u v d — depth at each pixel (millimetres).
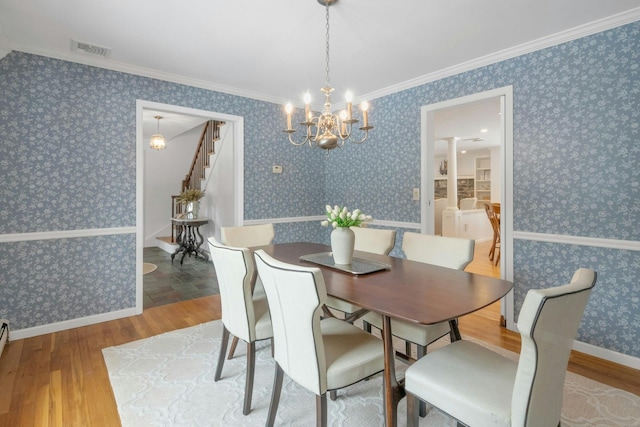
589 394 1954
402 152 3709
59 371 2199
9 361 2328
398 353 1844
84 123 2934
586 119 2445
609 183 2359
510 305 2875
